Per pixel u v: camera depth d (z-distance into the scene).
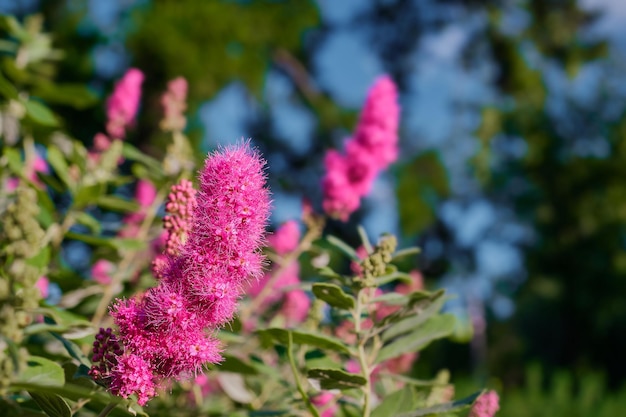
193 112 16.33
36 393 2.15
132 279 3.97
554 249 32.28
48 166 5.27
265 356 4.09
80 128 11.59
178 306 2.05
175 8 17.11
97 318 3.66
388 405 2.85
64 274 3.62
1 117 4.34
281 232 4.89
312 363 3.24
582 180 32.38
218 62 17.25
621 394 14.66
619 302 31.52
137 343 2.08
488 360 30.92
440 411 2.66
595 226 32.06
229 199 2.07
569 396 14.45
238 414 3.22
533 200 32.41
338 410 3.74
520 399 14.14
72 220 4.04
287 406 3.67
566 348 32.59
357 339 2.88
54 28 14.80
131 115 5.46
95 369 2.14
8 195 3.52
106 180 4.27
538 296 33.09
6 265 2.50
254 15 19.38
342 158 4.79
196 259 2.07
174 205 2.53
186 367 2.11
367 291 3.06
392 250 2.90
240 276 2.11
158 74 16.25
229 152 2.13
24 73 4.91
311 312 3.80
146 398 2.08
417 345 3.04
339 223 15.64
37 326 2.19
